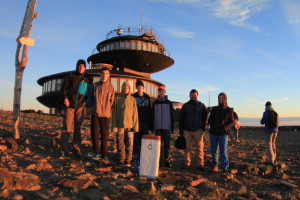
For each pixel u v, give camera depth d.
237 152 8.73
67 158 5.12
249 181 5.28
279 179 5.55
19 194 3.20
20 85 5.76
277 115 6.86
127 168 5.20
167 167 5.84
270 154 6.85
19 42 5.66
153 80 28.75
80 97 5.43
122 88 5.45
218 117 5.87
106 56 31.77
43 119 12.56
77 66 5.45
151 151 4.78
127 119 5.28
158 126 5.82
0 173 3.59
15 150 5.08
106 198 3.40
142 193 3.71
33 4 5.50
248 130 27.84
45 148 5.67
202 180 4.84
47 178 3.93
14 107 5.72
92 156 5.32
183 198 3.86
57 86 27.72
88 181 3.80
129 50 30.17
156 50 35.00
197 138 5.93
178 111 31.66
